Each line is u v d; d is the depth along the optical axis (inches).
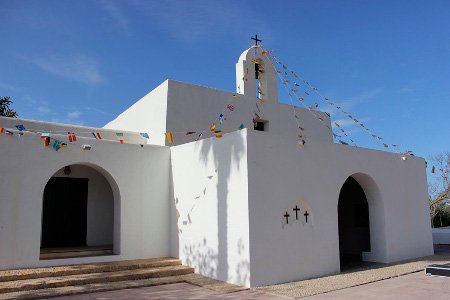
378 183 487.5
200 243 403.5
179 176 447.5
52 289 332.5
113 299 309.1
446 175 1115.3
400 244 502.3
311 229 398.0
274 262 360.8
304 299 306.2
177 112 500.1
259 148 367.2
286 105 618.8
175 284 365.1
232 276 358.9
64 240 467.2
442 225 1145.4
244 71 580.4
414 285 355.3
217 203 385.7
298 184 394.3
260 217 356.5
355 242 601.3
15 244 370.3
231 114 552.4
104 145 430.3
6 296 311.1
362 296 314.2
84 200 485.4
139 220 439.5
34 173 387.5
